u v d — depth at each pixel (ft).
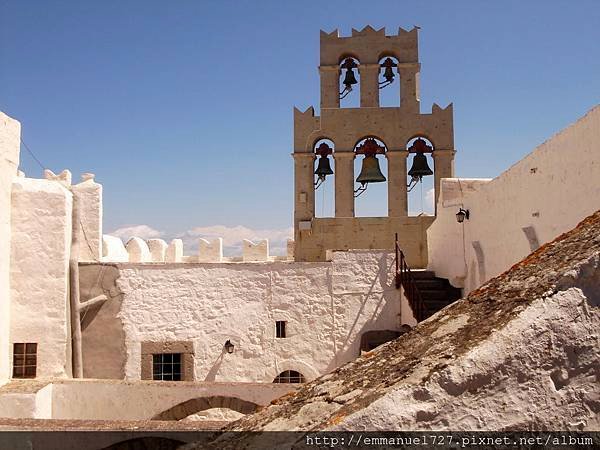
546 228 36.88
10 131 53.83
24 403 45.42
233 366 59.16
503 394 10.76
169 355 59.00
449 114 88.58
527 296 11.73
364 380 12.33
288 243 107.86
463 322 12.53
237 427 13.10
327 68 90.27
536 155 38.55
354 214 88.28
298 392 13.65
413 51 89.86
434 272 66.80
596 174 30.30
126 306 58.54
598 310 11.22
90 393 50.37
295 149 89.92
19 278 53.93
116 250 79.77
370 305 60.70
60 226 55.52
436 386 10.64
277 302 60.23
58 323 54.60
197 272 59.82
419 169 88.38
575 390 10.91
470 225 54.08
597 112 30.14
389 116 88.63
